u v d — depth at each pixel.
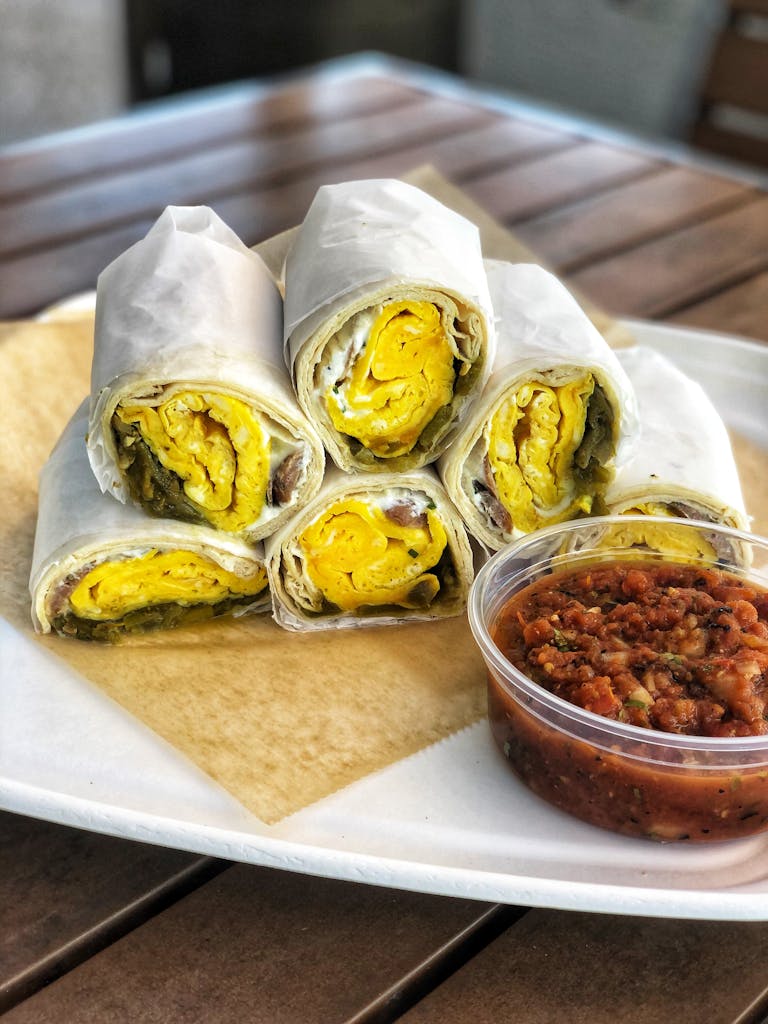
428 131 0.63
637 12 0.95
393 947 0.22
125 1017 0.20
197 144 0.60
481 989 0.21
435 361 0.29
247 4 0.95
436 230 0.29
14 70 0.85
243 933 0.22
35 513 0.34
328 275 0.28
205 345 0.28
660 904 0.22
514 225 0.53
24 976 0.21
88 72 0.89
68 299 0.46
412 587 0.32
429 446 0.30
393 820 0.24
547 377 0.29
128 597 0.30
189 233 0.31
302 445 0.29
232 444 0.29
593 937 0.22
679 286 0.49
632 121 0.99
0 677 0.28
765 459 0.38
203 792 0.25
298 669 0.29
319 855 0.23
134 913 0.23
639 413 0.32
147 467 0.29
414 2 1.04
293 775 0.25
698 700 0.25
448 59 1.09
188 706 0.27
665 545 0.31
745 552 0.30
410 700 0.28
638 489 0.31
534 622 0.27
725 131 0.66
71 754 0.26
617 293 0.48
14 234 0.51
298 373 0.28
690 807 0.24
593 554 0.30
